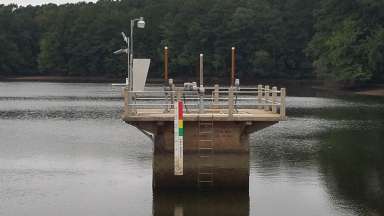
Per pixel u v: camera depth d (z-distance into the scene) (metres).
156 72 138.50
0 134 44.75
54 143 40.38
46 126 49.56
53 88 108.56
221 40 130.38
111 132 45.72
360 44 96.50
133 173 30.64
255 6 136.25
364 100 78.19
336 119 54.25
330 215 23.23
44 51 152.12
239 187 23.34
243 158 23.31
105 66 145.38
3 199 25.61
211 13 133.62
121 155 35.78
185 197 23.38
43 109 64.38
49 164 33.16
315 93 93.75
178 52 134.12
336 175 29.91
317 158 34.50
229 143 23.22
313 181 28.61
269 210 23.77
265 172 30.55
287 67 134.00
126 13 155.12
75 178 29.58
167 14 145.88
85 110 63.25
